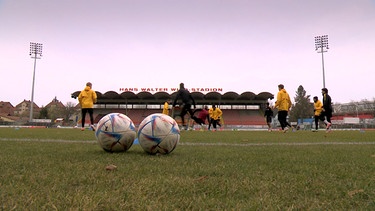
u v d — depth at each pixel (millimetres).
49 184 2166
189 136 10023
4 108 122438
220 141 7340
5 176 2443
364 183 2342
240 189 2102
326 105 14891
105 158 3666
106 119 4402
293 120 81688
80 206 1634
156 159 3646
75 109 87188
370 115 76188
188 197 1872
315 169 2994
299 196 1935
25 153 4148
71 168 2859
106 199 1771
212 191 2033
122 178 2410
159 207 1646
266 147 5637
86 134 10539
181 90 16531
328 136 10664
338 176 2631
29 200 1735
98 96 53406
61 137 8492
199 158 3809
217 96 53281
